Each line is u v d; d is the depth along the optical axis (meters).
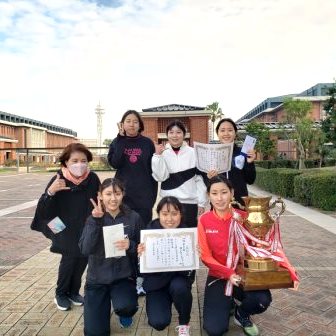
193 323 3.79
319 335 3.55
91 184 3.99
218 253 3.46
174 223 3.57
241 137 26.45
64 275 4.07
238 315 3.57
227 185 3.44
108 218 3.57
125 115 4.49
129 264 3.55
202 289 4.81
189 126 27.91
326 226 8.74
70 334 3.59
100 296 3.46
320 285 4.82
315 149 24.98
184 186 4.30
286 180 14.27
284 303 4.28
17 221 9.95
